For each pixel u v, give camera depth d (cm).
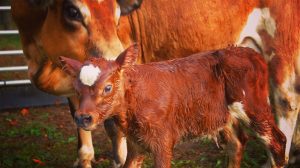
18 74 1171
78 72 462
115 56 561
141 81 499
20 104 1006
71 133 877
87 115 448
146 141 510
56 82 657
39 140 841
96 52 566
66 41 600
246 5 654
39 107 1016
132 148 540
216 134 572
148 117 501
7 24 1605
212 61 550
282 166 579
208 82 543
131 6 604
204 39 659
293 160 696
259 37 662
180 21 653
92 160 736
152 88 505
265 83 572
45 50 630
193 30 655
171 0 650
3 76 1153
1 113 986
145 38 664
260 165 706
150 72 509
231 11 654
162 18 654
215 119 556
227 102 560
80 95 458
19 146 811
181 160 732
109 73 460
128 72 489
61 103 1027
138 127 504
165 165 513
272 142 571
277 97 662
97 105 455
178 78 525
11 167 720
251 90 557
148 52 671
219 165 708
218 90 552
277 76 655
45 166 727
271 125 569
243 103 554
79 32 585
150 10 654
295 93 656
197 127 545
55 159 759
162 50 668
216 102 552
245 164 698
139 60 671
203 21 652
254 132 575
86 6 569
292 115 662
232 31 661
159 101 506
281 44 649
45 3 600
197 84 535
